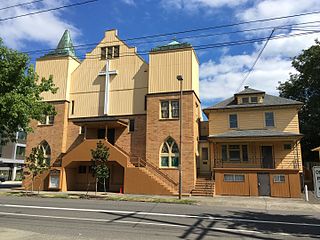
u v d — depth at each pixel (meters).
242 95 29.44
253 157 27.03
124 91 29.58
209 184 25.09
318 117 36.72
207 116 30.70
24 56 17.06
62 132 30.02
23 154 61.53
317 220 13.10
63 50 32.22
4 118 16.61
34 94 18.66
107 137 29.28
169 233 9.71
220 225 11.38
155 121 27.23
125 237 8.93
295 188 23.53
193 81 27.53
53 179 27.73
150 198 21.23
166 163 26.42
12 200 19.25
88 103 30.42
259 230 10.62
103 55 31.09
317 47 36.66
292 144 26.44
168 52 28.20
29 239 8.27
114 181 28.16
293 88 39.97
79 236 8.87
